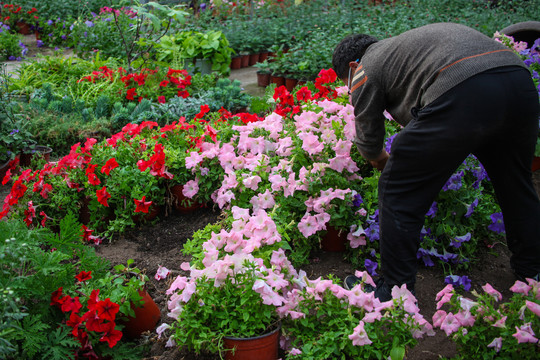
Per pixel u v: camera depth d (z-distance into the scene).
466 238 2.76
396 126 3.64
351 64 2.62
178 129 3.92
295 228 2.96
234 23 9.56
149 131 3.99
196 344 2.08
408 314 2.13
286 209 3.02
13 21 11.23
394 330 2.06
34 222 3.39
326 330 2.20
